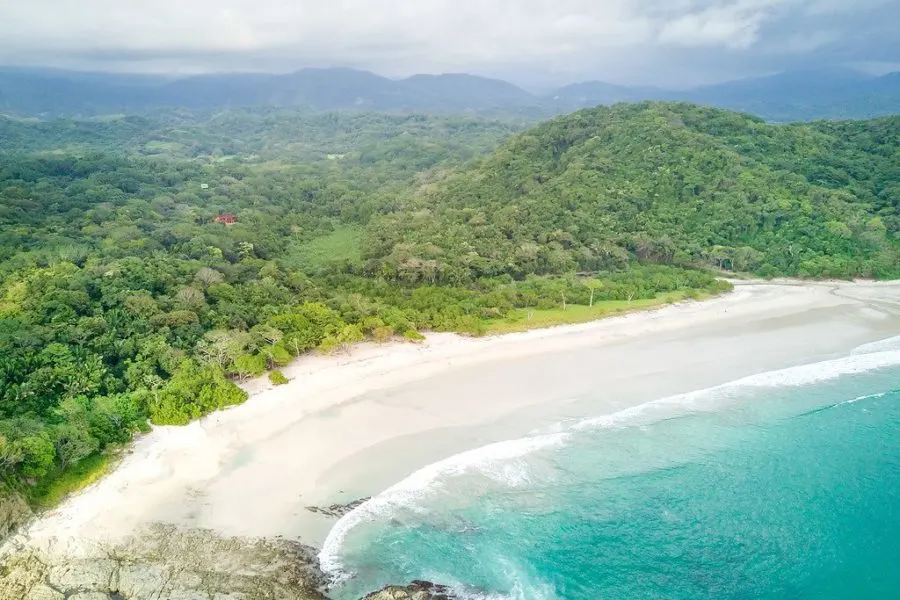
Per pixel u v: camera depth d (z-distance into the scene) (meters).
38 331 70.88
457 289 104.19
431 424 64.56
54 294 79.56
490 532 49.72
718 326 93.94
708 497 54.50
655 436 63.09
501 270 115.44
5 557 44.47
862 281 116.81
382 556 46.62
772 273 119.25
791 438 63.22
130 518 49.16
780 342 87.06
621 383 74.31
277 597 41.97
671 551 48.72
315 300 94.88
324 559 45.91
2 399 60.53
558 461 58.69
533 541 49.12
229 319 83.81
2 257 98.38
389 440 61.53
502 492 54.25
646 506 53.31
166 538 47.09
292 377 73.69
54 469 52.53
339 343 81.19
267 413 65.75
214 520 49.41
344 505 51.84
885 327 92.75
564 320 94.62
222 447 59.50
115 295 83.50
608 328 92.88
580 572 46.41
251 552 46.06
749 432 64.12
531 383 74.06
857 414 67.69
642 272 116.00
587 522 51.28
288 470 56.31
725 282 112.19
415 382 73.81
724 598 44.72
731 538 50.12
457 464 57.75
